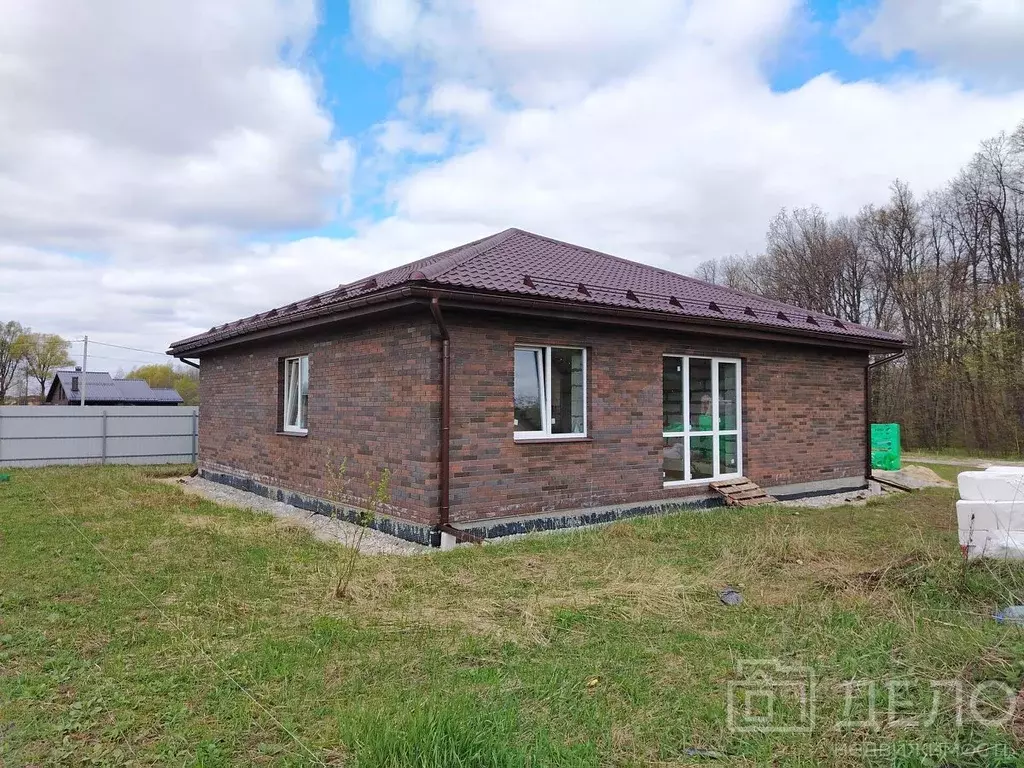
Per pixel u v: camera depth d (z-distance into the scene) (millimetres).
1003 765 2686
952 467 20953
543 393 8773
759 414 11203
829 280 35281
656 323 9141
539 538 7582
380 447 8547
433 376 7648
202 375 15227
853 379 12922
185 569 6285
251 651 4184
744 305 11648
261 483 11969
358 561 6602
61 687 3656
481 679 3732
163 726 3205
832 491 12375
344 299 8156
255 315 13039
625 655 4082
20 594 5383
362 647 4262
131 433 19594
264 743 3041
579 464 8883
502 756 2793
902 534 8273
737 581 5738
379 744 2809
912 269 31125
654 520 8648
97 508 9938
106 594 5426
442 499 7559
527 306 7746
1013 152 26016
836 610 4816
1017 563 5434
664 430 10031
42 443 18500
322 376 10008
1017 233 26297
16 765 2859
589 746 2930
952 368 27391
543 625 4633
